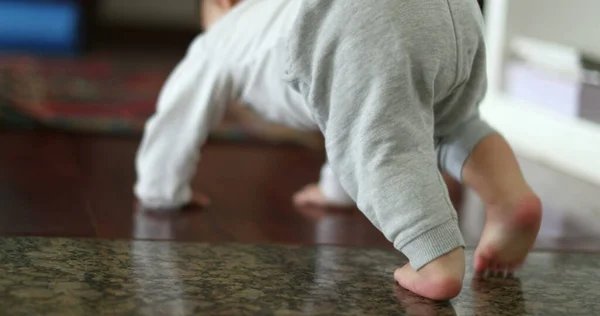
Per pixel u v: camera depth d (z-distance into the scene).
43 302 0.89
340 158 1.01
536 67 2.01
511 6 2.08
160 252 1.12
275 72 1.21
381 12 0.99
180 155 1.37
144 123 2.07
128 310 0.88
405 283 1.00
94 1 3.71
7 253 1.06
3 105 2.10
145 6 3.98
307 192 1.50
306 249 1.18
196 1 3.95
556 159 1.89
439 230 0.94
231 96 1.34
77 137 1.93
